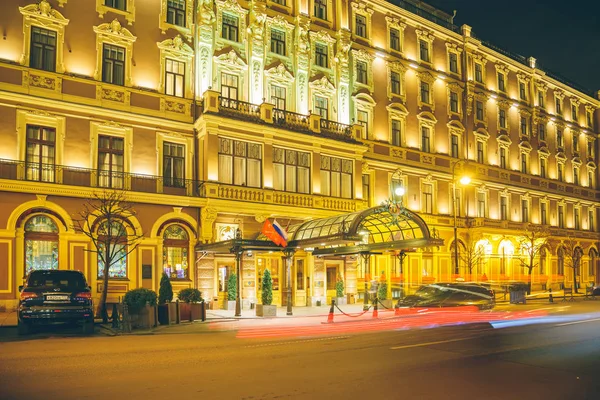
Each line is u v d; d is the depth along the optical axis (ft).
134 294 67.97
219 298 97.25
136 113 92.02
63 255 81.51
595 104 210.38
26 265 79.05
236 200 95.96
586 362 41.63
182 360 41.73
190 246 94.53
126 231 86.94
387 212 82.64
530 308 102.37
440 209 141.08
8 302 76.33
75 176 85.15
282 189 103.60
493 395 31.22
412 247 86.79
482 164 154.30
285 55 112.16
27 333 59.26
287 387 32.45
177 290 91.81
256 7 107.14
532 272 167.63
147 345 50.72
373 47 129.18
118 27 91.76
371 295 109.50
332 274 114.32
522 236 159.74
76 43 87.76
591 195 202.28
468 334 58.65
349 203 111.96
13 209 78.07
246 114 100.89
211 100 95.30
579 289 182.50
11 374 36.11
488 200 155.53
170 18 98.94
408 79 137.39
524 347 48.80
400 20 136.98
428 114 140.26
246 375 35.91
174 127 96.02
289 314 86.43
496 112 162.50
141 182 91.30
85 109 86.99
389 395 30.78
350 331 62.85
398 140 133.39
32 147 82.74
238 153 98.63
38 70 83.25
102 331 63.46
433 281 136.26
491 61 163.84
